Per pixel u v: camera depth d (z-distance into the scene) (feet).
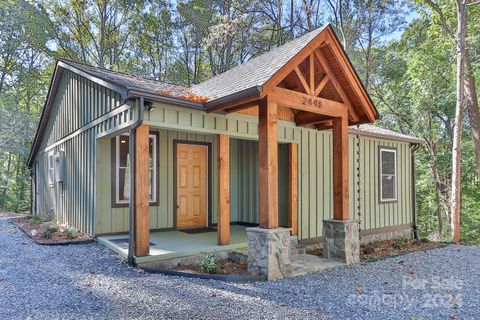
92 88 24.89
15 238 24.67
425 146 52.31
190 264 18.26
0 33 55.62
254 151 29.07
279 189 26.99
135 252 16.90
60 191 33.27
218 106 17.66
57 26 62.28
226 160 20.24
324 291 14.28
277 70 15.93
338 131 20.21
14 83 61.31
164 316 11.04
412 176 35.50
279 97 16.81
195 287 14.20
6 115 53.88
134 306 11.85
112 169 23.80
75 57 63.98
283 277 16.20
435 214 55.36
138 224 16.88
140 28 66.95
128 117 18.54
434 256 22.71
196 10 63.00
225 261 19.11
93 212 23.32
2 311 11.19
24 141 55.83
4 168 61.98
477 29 37.91
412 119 52.19
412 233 35.01
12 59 60.08
